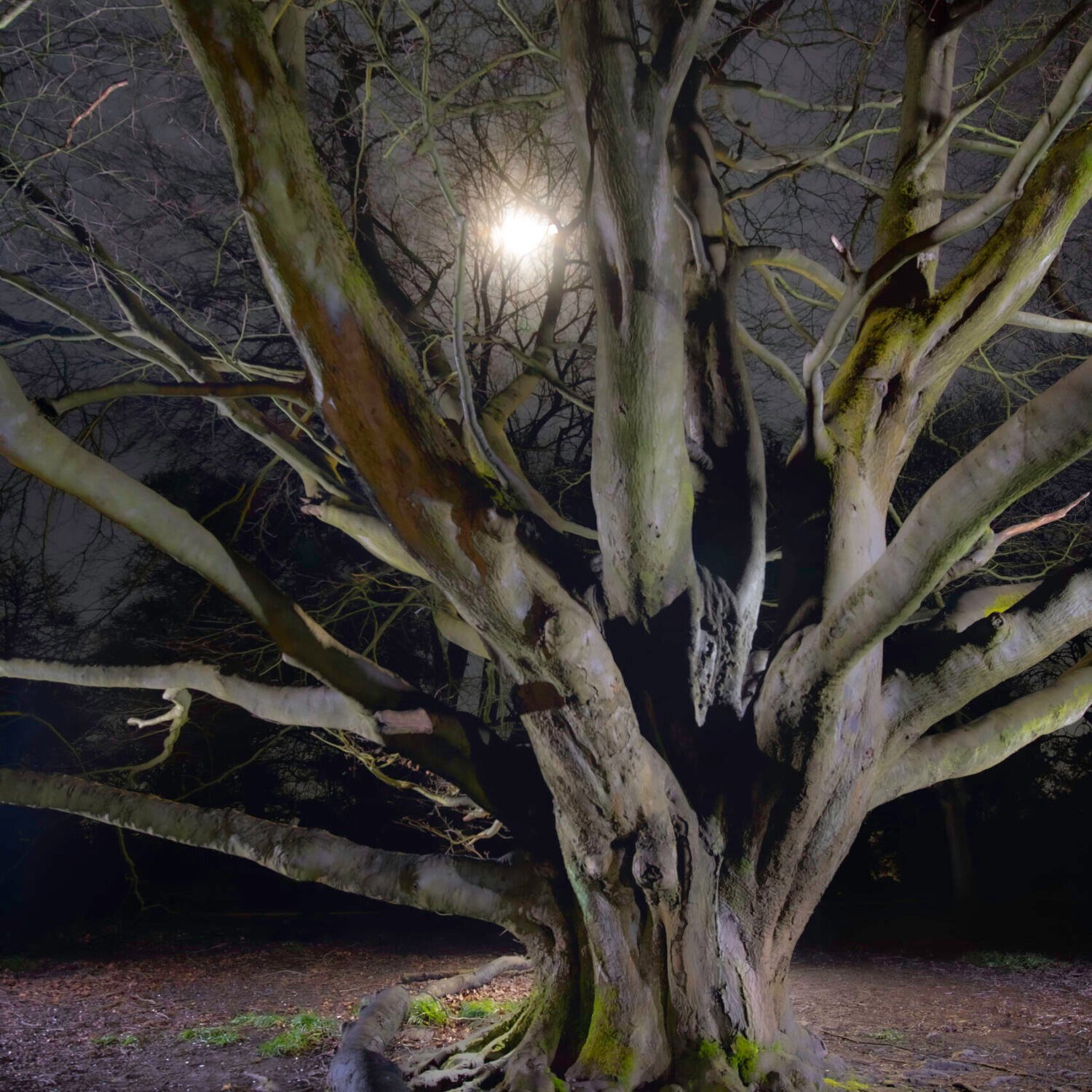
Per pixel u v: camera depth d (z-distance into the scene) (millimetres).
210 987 13141
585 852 6316
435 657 17953
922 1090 7508
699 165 7965
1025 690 19188
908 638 7020
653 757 6262
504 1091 6219
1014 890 21766
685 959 6406
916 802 22922
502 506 5223
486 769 7121
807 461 7043
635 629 6629
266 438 7688
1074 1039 9688
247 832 6961
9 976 13641
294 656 6703
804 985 13391
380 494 5266
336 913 20453
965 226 5137
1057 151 6797
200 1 4234
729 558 7121
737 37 8609
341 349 4895
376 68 9211
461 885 6922
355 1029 8211
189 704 7594
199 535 6172
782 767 6391
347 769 20062
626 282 5434
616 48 5195
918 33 7828
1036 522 6578
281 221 4629
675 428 5898
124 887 20109
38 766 17641
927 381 7301
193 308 10008
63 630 15914
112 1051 9109
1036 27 8523
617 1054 6332
